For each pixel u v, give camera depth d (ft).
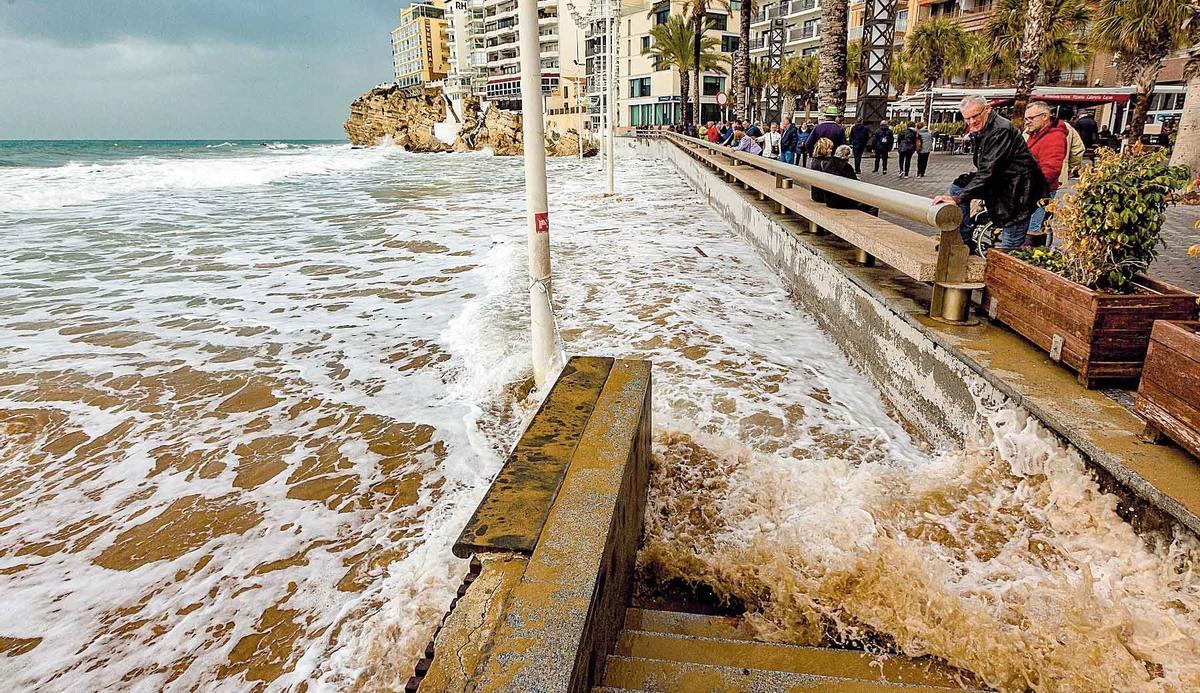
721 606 7.52
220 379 15.49
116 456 11.85
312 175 102.06
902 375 12.74
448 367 16.06
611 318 19.24
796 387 14.12
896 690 5.29
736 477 9.77
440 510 10.05
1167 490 6.63
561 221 39.68
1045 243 14.97
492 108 223.10
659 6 191.42
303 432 12.75
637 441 7.53
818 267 18.60
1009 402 9.13
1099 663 5.71
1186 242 23.34
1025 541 7.75
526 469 6.57
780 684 5.26
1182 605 6.27
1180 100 110.42
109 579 8.58
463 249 32.04
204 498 10.48
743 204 31.68
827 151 21.74
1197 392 6.66
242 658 7.21
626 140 171.42
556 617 4.46
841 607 6.84
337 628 7.61
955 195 14.29
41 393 14.66
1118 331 8.71
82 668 7.13
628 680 5.24
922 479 9.41
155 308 21.79
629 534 6.96
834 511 8.58
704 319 19.06
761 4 220.64
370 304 21.94
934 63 124.26
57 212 49.62
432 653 4.58
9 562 8.91
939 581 6.93
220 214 48.19
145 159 152.15
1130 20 68.13
